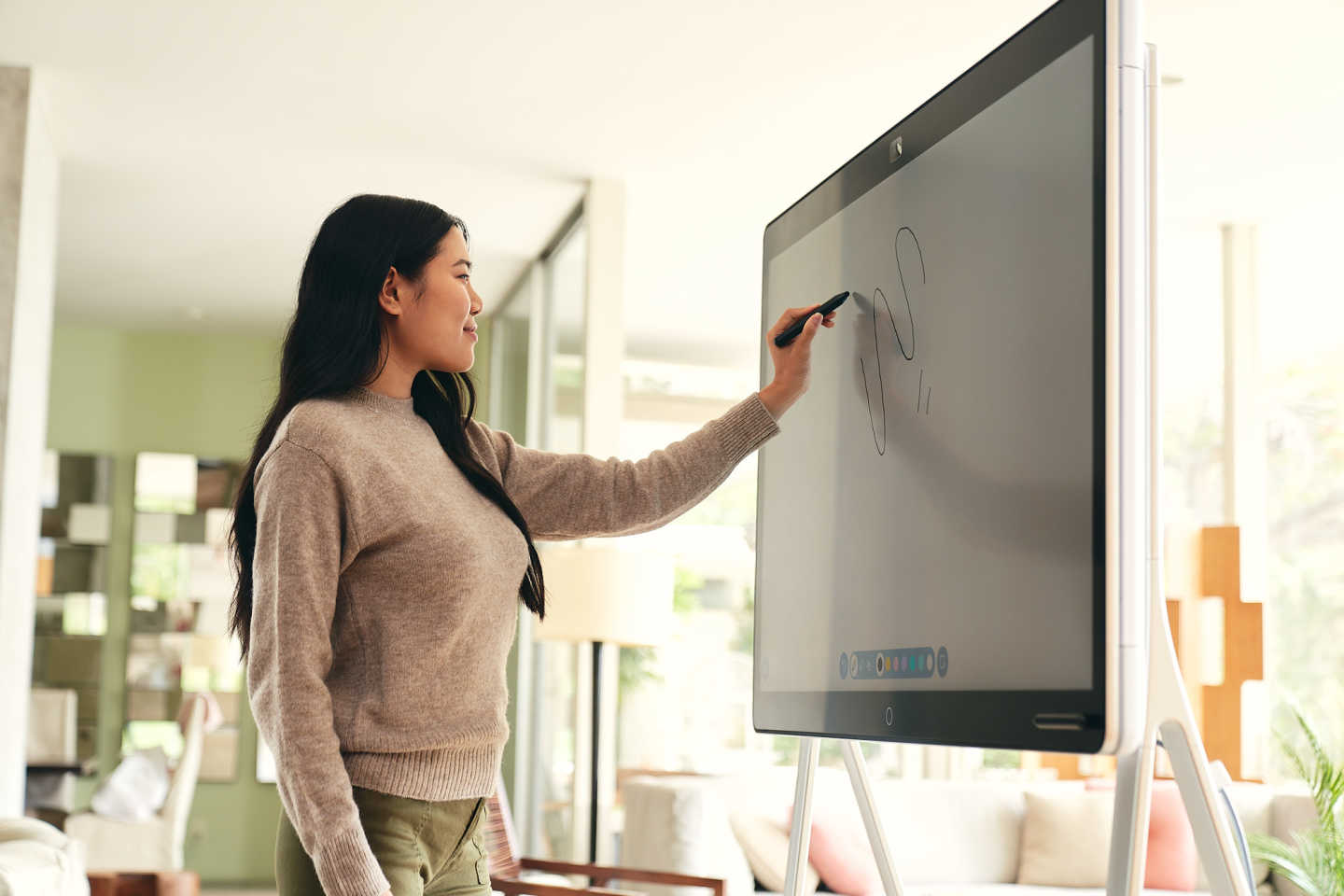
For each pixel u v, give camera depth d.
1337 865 4.63
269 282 7.43
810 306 1.82
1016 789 5.28
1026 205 1.27
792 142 5.26
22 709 4.91
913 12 4.18
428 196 6.00
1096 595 1.11
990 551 1.30
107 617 8.36
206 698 7.15
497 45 4.46
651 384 7.88
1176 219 6.07
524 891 3.56
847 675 1.62
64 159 5.55
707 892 4.50
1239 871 1.10
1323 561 7.54
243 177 5.76
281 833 1.54
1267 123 5.00
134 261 7.04
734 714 7.68
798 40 4.38
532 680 7.00
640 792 4.77
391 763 1.48
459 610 1.53
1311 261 6.62
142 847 6.66
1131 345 1.12
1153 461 1.17
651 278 7.04
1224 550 5.69
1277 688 7.48
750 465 7.98
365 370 1.60
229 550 1.70
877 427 1.58
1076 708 1.13
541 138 5.27
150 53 4.57
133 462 8.53
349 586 1.52
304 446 1.49
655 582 4.55
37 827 3.24
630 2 4.14
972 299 1.37
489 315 8.14
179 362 8.67
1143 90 1.16
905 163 1.55
